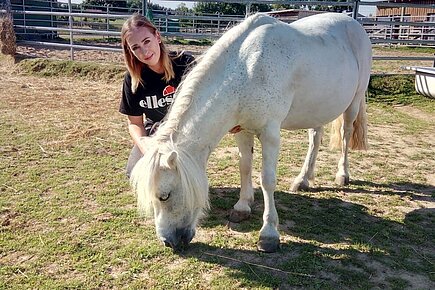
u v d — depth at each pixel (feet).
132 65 8.86
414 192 12.67
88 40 53.67
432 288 8.05
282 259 8.86
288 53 9.01
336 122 13.21
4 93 24.39
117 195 11.71
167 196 7.43
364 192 12.57
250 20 9.02
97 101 23.32
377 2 27.53
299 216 10.84
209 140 8.23
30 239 9.34
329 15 11.93
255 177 13.44
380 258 9.01
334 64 10.25
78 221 10.19
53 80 29.01
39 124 18.45
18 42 42.93
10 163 13.79
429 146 17.33
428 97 25.63
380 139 18.24
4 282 7.87
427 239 9.91
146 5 28.99
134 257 8.75
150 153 7.27
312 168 12.62
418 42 29.73
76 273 8.21
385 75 28.19
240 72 8.33
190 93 7.89
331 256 9.00
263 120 8.75
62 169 13.50
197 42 56.59
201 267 8.48
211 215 10.78
